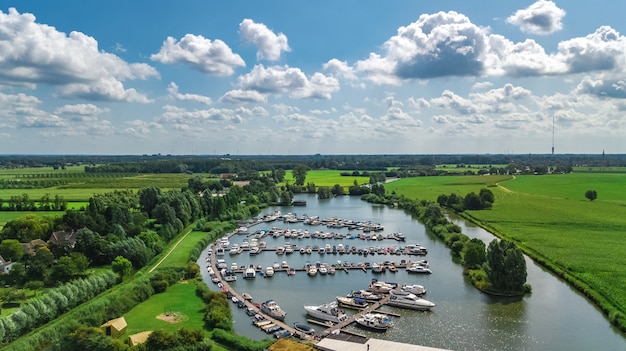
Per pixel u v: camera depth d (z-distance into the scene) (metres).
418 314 144.25
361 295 160.88
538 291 164.88
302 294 166.12
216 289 169.75
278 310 142.38
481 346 120.88
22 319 119.00
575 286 167.38
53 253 187.38
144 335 115.00
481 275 174.38
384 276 188.50
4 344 112.88
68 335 110.38
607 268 181.25
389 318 136.00
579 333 128.88
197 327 127.38
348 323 136.12
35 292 152.88
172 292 159.12
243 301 154.12
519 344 121.94
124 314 137.00
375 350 113.12
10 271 163.50
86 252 189.25
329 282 181.25
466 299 157.75
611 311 139.00
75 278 165.88
